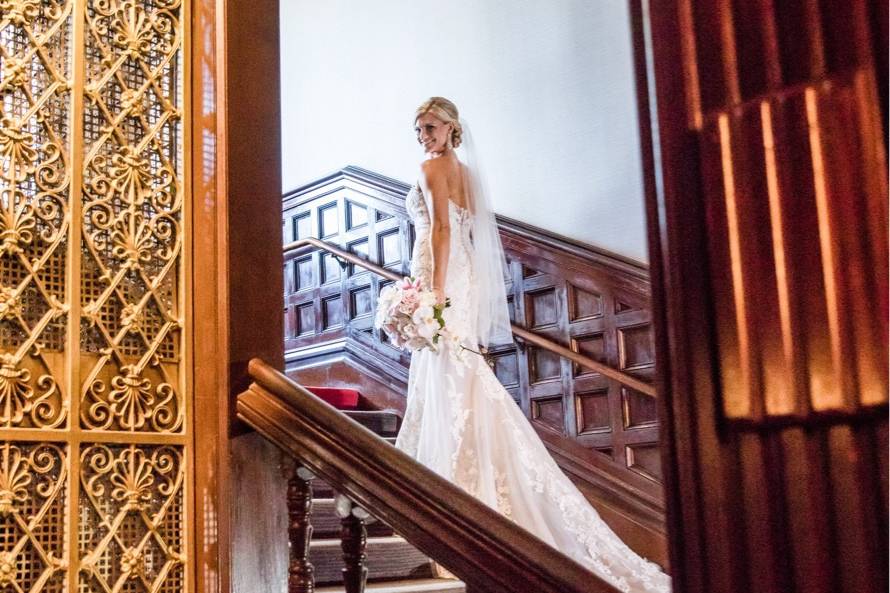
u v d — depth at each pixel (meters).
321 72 6.96
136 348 2.21
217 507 2.23
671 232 0.65
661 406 0.65
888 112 0.58
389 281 5.97
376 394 5.90
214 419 2.27
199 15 2.45
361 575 2.04
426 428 4.34
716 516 0.61
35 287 2.09
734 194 0.63
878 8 0.58
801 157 0.60
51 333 2.09
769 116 0.62
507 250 5.52
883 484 0.56
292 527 2.17
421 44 6.25
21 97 2.13
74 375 2.08
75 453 2.05
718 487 0.61
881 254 0.57
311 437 2.08
